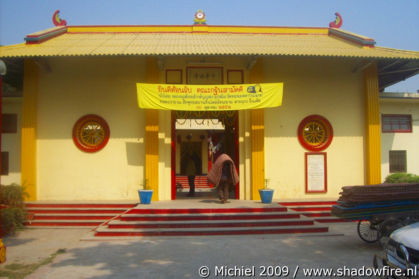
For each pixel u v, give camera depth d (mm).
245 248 7508
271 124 12102
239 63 12156
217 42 12227
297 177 12062
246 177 11836
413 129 13297
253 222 9055
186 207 9867
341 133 12250
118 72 11961
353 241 8133
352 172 12195
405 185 7727
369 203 7586
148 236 8602
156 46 11344
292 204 11227
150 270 6129
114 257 6922
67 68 11922
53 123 11820
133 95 11930
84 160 11789
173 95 10797
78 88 11898
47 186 11703
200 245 7758
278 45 11891
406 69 12445
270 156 12031
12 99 12438
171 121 11945
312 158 12133
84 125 11961
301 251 7277
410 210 7668
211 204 10477
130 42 12039
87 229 9820
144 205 10297
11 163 12484
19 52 10602
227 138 13562
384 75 13555
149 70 11711
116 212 10578
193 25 13906
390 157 13164
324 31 14203
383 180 12977
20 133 12547
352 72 12367
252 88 10875
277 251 7277
